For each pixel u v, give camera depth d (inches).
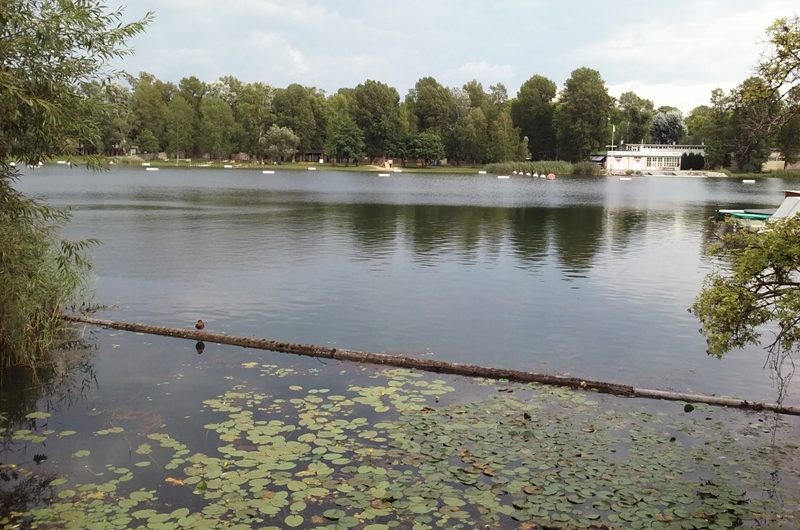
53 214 352.8
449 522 198.7
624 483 224.2
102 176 2623.0
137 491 215.9
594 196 2071.9
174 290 539.5
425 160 4441.4
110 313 462.9
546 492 216.7
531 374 333.7
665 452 250.5
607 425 276.7
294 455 242.8
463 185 2652.6
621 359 380.2
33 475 228.7
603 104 4195.4
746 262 224.7
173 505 207.2
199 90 4741.6
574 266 699.4
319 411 286.7
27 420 278.2
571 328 445.4
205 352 374.0
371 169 4252.0
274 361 358.9
